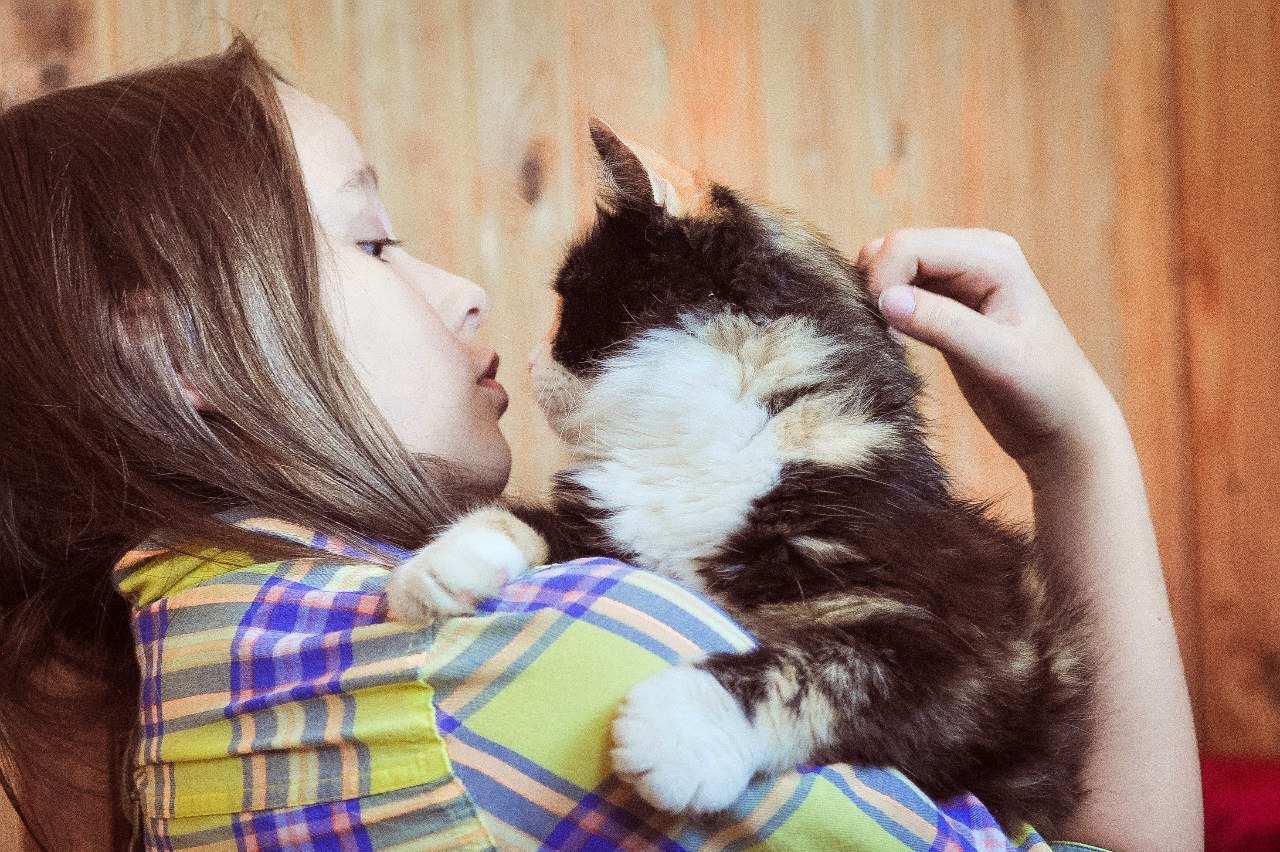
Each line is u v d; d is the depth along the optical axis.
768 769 0.90
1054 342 1.33
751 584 1.16
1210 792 1.66
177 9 2.11
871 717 0.99
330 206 1.28
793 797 0.88
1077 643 1.28
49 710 1.39
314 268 1.14
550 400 1.52
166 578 1.03
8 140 1.16
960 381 1.41
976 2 2.19
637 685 0.89
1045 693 1.21
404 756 0.86
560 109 2.19
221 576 1.00
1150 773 1.25
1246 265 2.14
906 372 1.30
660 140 2.19
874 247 1.39
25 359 1.08
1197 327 2.17
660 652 0.92
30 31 2.07
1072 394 1.32
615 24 2.18
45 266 1.08
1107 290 2.19
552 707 0.87
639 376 1.30
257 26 2.13
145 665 1.02
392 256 1.48
